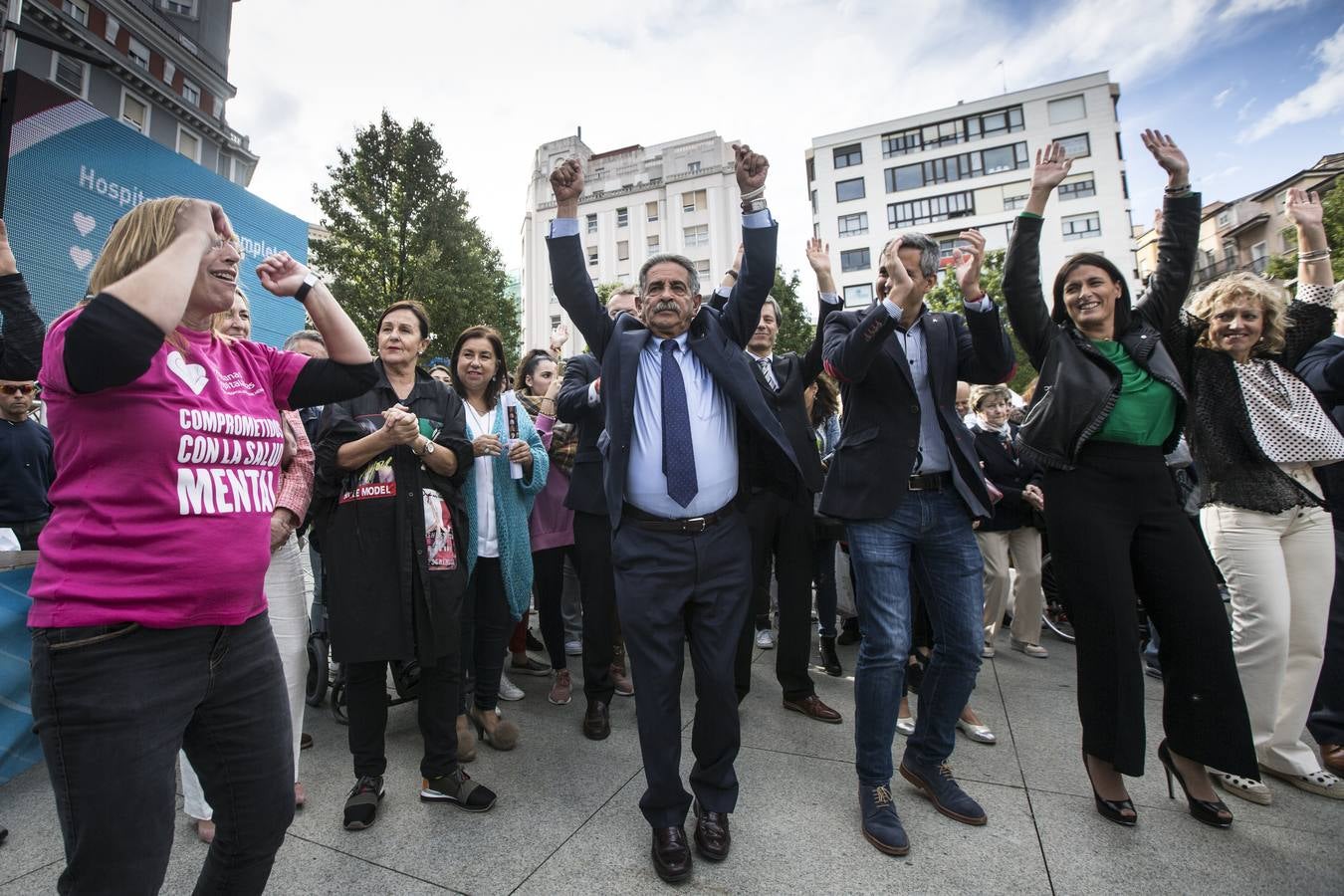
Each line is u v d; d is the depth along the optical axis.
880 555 2.14
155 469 1.11
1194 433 2.54
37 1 16.95
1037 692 3.32
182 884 1.85
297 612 2.36
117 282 1.11
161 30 20.80
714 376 2.13
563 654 3.39
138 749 1.08
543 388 4.07
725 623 2.04
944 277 17.92
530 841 2.03
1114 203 34.41
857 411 2.29
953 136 37.19
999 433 4.09
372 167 18.70
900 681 2.08
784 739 2.80
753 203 2.25
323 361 1.52
